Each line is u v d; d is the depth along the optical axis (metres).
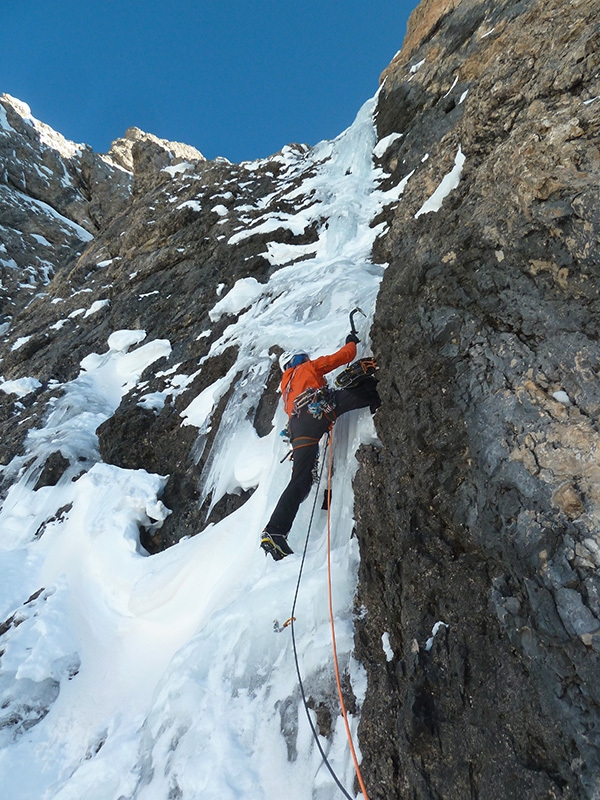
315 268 6.96
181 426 5.83
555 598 1.83
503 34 7.78
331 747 2.44
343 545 3.17
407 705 2.17
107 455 6.16
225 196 10.79
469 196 3.14
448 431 2.54
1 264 21.66
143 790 2.72
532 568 1.94
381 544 2.81
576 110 2.56
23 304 20.22
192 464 5.43
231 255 9.00
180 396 6.30
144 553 4.84
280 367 5.10
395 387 3.03
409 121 9.20
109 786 2.89
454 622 2.24
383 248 6.51
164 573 4.20
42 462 6.48
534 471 2.08
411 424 2.74
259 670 2.92
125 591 4.36
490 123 3.23
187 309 8.67
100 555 4.76
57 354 9.55
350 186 8.84
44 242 24.03
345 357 3.57
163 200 12.41
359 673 2.55
